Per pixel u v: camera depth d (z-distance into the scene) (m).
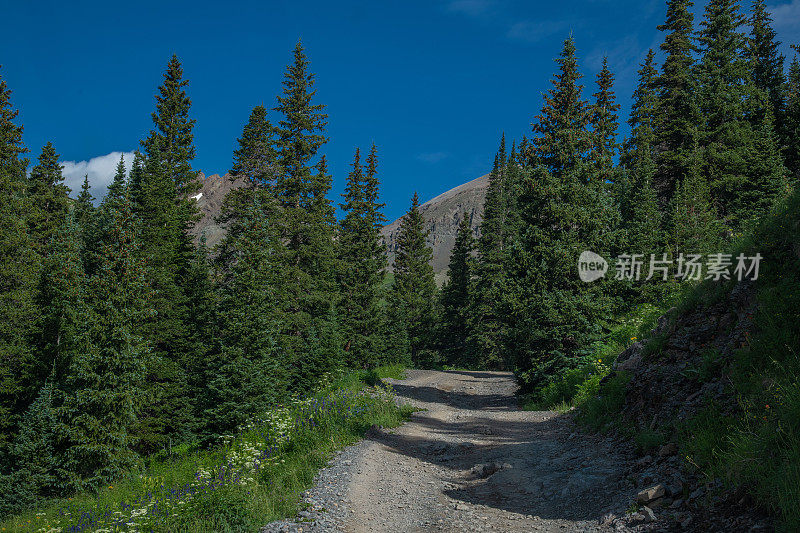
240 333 22.19
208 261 30.80
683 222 25.58
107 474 20.11
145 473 18.78
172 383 25.92
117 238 22.94
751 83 35.75
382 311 45.12
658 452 7.75
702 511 5.49
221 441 20.03
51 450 20.12
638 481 7.09
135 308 22.88
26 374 24.64
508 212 56.66
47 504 18.38
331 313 32.34
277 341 25.84
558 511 7.14
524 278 20.94
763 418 5.97
